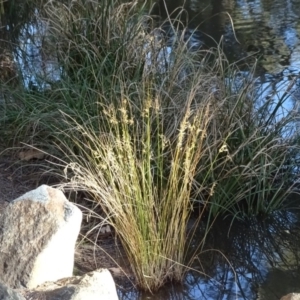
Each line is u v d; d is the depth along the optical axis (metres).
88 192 2.12
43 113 2.48
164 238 1.79
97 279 1.45
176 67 2.51
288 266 1.95
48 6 3.59
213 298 1.78
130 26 3.02
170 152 2.07
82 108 2.44
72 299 1.38
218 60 2.65
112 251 1.98
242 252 2.02
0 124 2.56
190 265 1.93
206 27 4.29
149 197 1.78
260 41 3.95
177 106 2.26
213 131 2.17
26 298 1.41
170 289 1.80
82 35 2.94
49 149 2.41
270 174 2.25
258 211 2.20
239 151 2.21
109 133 2.06
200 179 2.17
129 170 1.84
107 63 2.76
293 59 3.57
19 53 3.79
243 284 1.85
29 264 1.56
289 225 2.15
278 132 2.30
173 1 4.93
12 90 2.77
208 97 2.21
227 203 2.19
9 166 2.36
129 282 1.83
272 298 1.79
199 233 2.11
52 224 1.61
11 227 1.62
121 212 1.78
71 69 2.86
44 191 1.68
